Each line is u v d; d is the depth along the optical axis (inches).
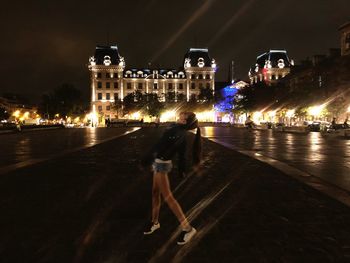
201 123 4817.9
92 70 6008.9
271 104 3435.0
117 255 237.5
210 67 6195.9
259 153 876.0
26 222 311.7
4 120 5565.9
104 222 311.0
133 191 439.5
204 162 707.4
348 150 954.1
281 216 323.9
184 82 6220.5
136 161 735.1
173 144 269.1
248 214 332.2
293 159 746.2
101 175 558.3
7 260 230.5
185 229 258.1
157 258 231.9
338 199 384.5
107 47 6087.6
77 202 383.6
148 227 278.7
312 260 226.5
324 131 2126.0
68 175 559.5
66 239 268.4
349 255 234.2
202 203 375.6
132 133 2174.0
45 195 417.7
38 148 1088.2
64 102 5019.7
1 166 663.8
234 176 541.3
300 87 2765.7
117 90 6043.3
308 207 355.3
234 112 4596.5
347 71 2279.8
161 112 5403.5
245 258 230.2
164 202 376.5
